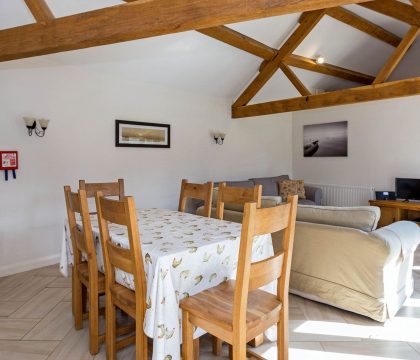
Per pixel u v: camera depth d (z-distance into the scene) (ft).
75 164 12.54
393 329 7.30
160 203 15.56
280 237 9.14
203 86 16.66
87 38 6.65
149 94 14.92
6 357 6.29
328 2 4.97
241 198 7.89
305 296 8.70
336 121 20.03
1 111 10.61
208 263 5.54
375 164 18.35
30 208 11.41
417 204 15.30
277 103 16.69
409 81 12.57
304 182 21.61
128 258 5.24
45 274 10.87
